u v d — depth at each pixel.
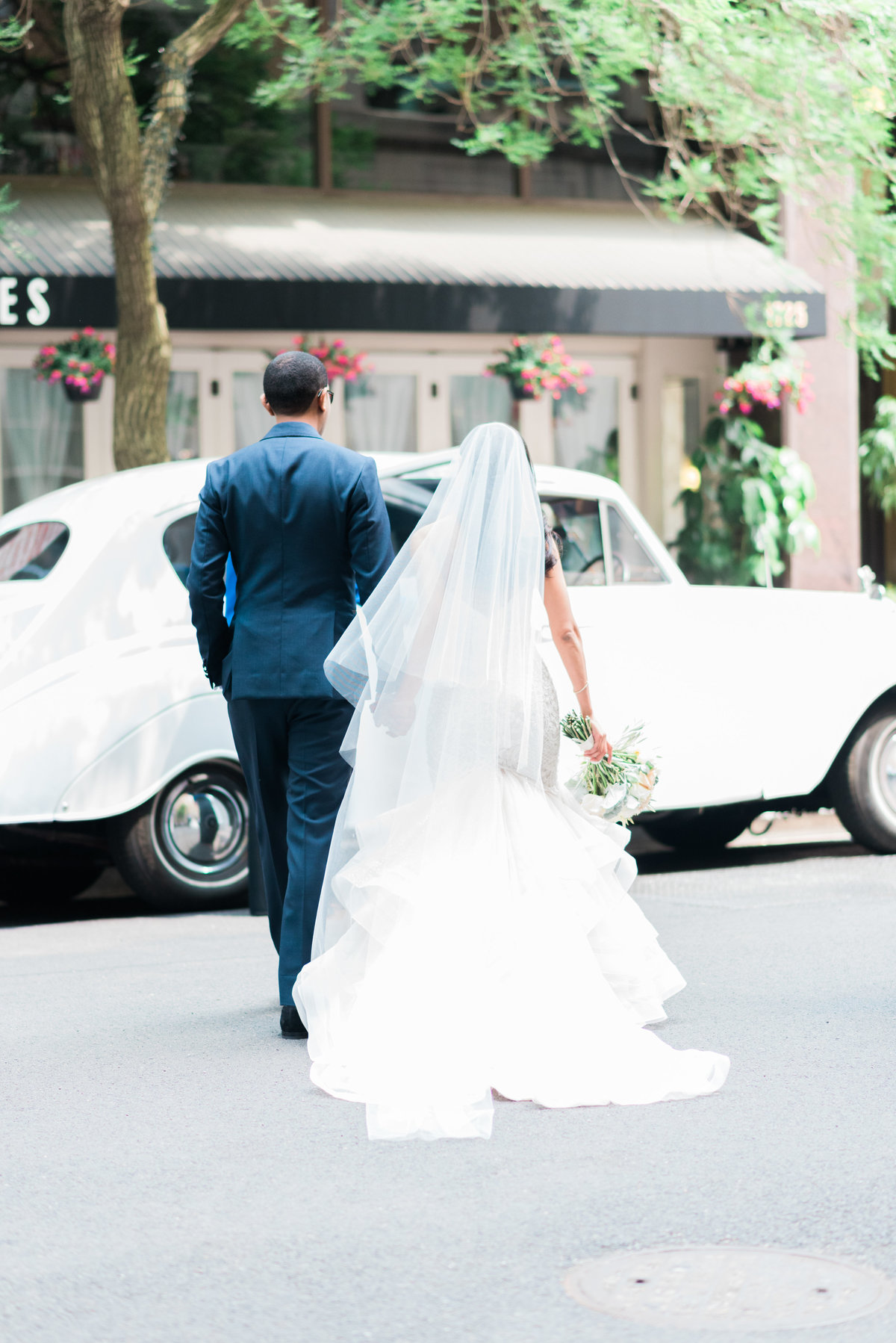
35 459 14.69
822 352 16.03
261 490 5.88
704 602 9.35
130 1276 3.69
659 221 16.20
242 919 8.52
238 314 13.48
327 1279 3.63
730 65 11.30
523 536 5.53
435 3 11.42
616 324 14.69
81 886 10.09
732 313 15.06
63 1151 4.61
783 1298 3.47
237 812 8.84
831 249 13.14
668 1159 4.38
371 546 5.82
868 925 7.61
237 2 11.51
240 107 15.06
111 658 8.42
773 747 9.49
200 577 5.92
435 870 5.28
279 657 5.83
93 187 14.53
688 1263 3.67
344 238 14.60
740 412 16.06
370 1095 4.87
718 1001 6.18
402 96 15.60
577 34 11.41
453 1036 5.02
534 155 12.37
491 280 14.26
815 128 11.67
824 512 16.22
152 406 11.30
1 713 8.16
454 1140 4.62
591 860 5.52
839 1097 4.93
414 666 5.41
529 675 5.47
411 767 5.37
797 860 10.08
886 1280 3.56
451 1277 3.62
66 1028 6.07
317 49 11.91
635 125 16.38
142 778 8.41
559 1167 4.35
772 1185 4.15
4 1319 3.47
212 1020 6.16
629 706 9.05
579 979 5.23
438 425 16.05
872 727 9.85
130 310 11.20
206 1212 4.08
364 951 5.47
